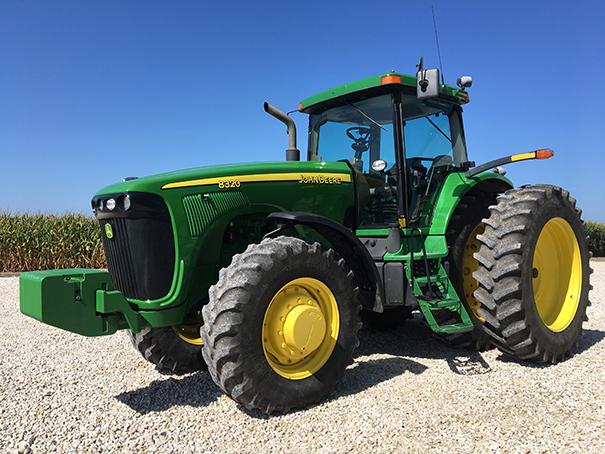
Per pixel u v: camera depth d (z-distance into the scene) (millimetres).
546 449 2561
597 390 3393
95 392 3535
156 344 3824
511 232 3908
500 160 4328
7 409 3221
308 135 4934
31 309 2951
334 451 2592
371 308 3781
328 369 3303
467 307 4312
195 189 3400
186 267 3350
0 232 12391
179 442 2744
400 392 3377
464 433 2756
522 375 3732
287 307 3221
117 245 3416
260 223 3844
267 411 3029
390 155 4180
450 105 4773
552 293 4488
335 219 4074
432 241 4148
